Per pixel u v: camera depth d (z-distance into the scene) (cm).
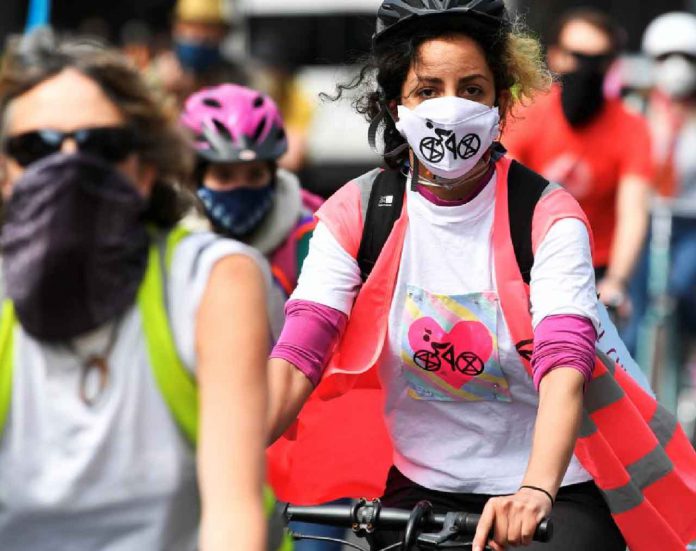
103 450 630
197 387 638
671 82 2316
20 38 652
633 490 897
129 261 636
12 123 639
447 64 887
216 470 620
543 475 804
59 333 629
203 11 1962
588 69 1644
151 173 657
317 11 3562
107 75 644
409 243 896
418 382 916
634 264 1638
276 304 1141
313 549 1382
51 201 619
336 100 966
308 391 892
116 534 636
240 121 1203
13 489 632
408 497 940
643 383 966
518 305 877
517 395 902
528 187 887
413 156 900
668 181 2311
